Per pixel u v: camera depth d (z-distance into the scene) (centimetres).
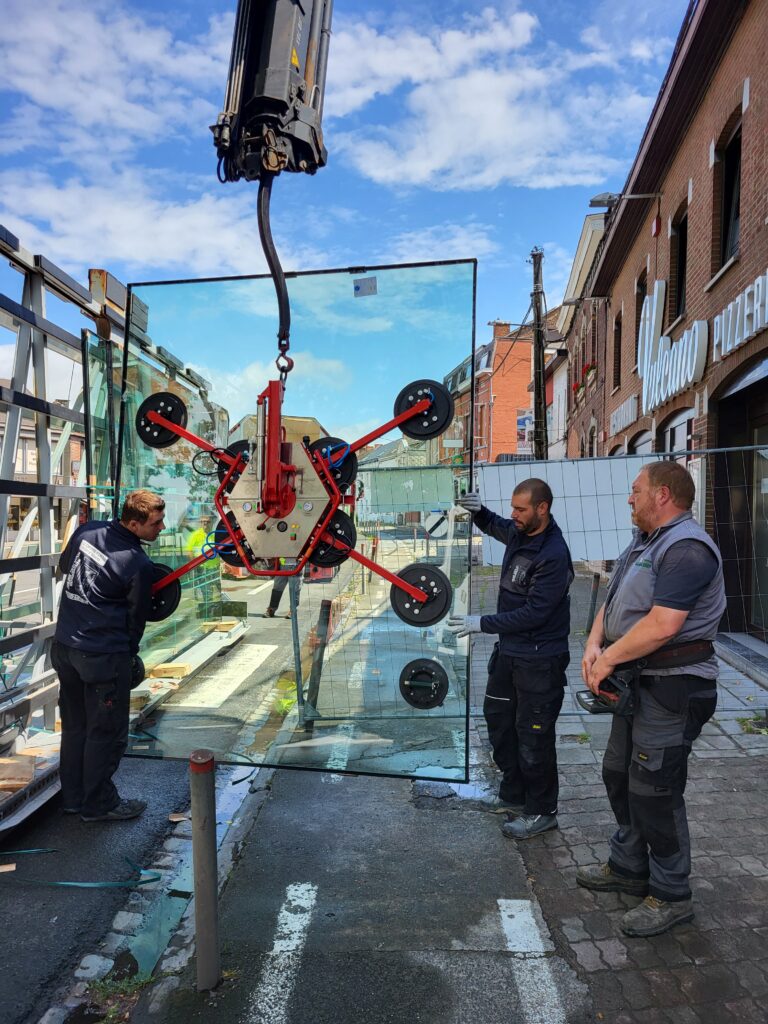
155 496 348
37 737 409
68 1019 221
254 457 326
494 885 292
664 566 251
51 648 378
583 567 1098
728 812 349
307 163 268
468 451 353
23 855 322
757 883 288
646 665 256
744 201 684
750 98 673
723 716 493
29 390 406
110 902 286
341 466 331
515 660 329
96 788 347
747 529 749
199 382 390
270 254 269
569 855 315
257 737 387
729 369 705
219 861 313
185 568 356
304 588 385
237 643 425
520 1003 223
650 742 256
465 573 357
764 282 614
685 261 998
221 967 241
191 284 383
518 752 348
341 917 270
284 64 247
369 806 368
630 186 1124
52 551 416
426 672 359
